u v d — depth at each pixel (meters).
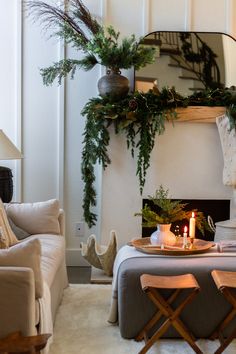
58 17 4.35
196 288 2.52
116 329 2.96
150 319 2.79
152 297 2.57
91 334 2.87
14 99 4.55
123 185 4.41
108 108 4.14
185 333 2.62
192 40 4.55
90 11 4.51
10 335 2.15
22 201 4.62
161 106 4.22
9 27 4.51
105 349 2.67
